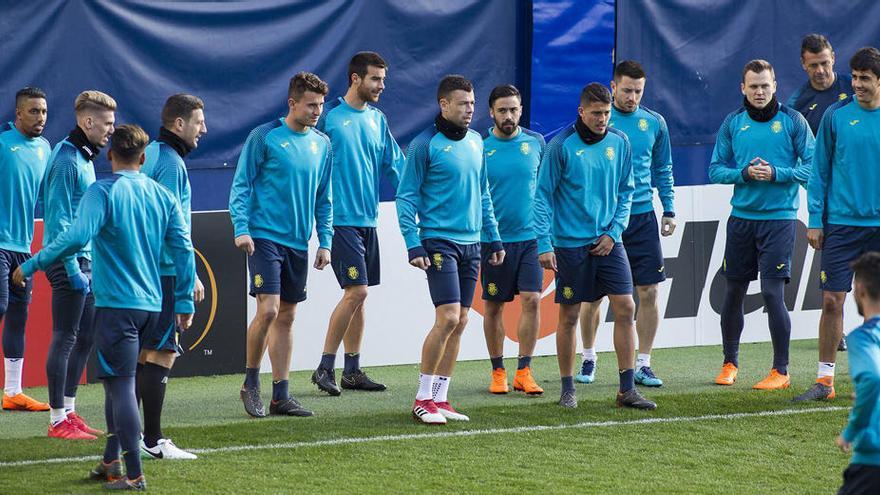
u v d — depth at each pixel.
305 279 18.69
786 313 20.66
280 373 18.55
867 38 28.64
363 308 20.81
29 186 18.67
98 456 15.73
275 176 18.17
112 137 14.05
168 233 14.22
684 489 14.36
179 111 16.03
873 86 18.50
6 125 18.84
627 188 18.67
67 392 17.12
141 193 13.95
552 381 21.62
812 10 28.20
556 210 18.61
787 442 16.70
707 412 18.58
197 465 15.22
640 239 20.73
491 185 20.02
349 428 17.44
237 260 22.08
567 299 18.61
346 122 20.28
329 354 20.34
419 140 17.81
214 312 21.97
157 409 15.45
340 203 20.14
